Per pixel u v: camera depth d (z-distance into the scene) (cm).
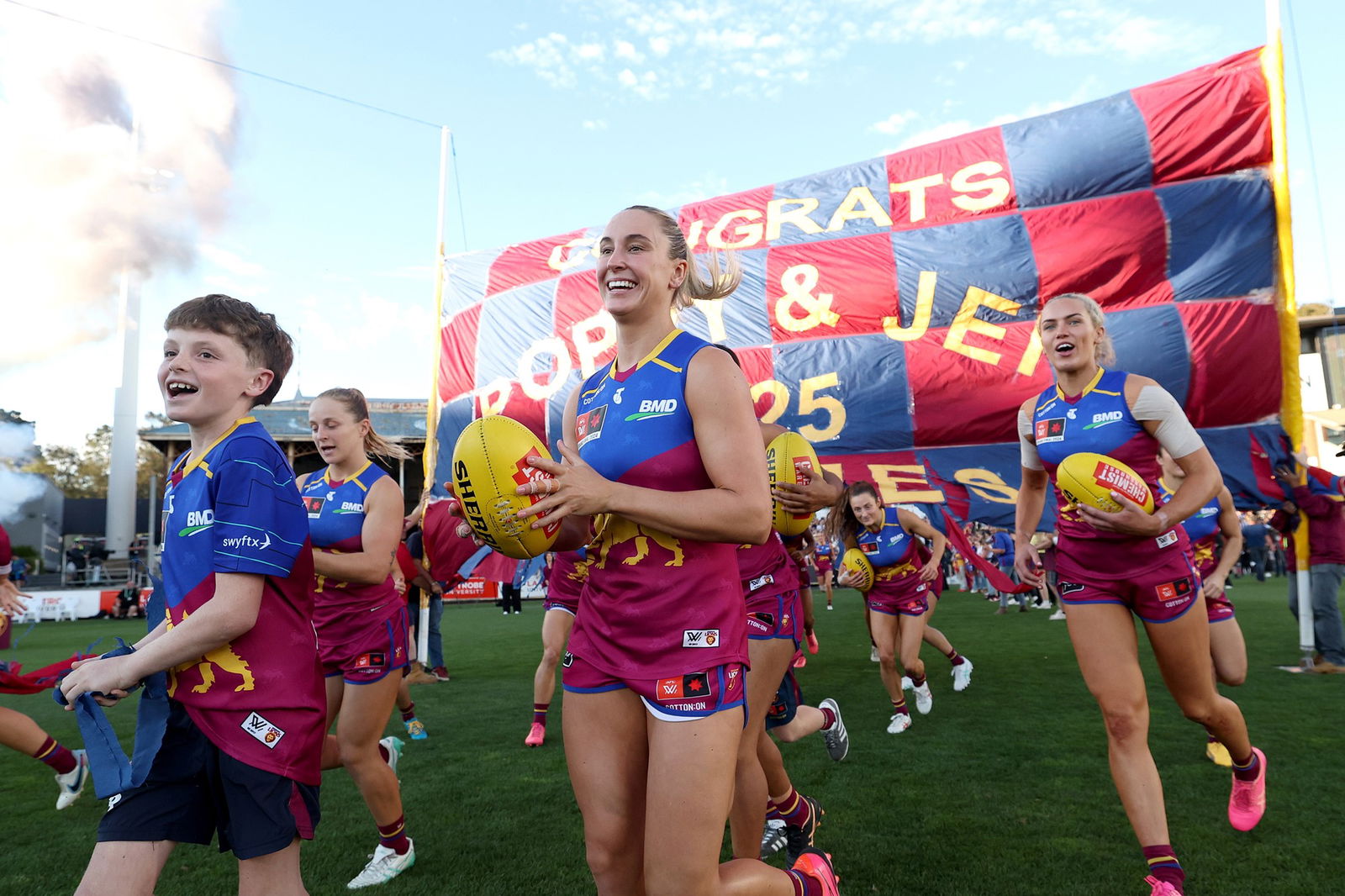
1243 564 2148
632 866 181
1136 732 274
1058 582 301
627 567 180
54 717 662
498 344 1055
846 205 913
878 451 840
